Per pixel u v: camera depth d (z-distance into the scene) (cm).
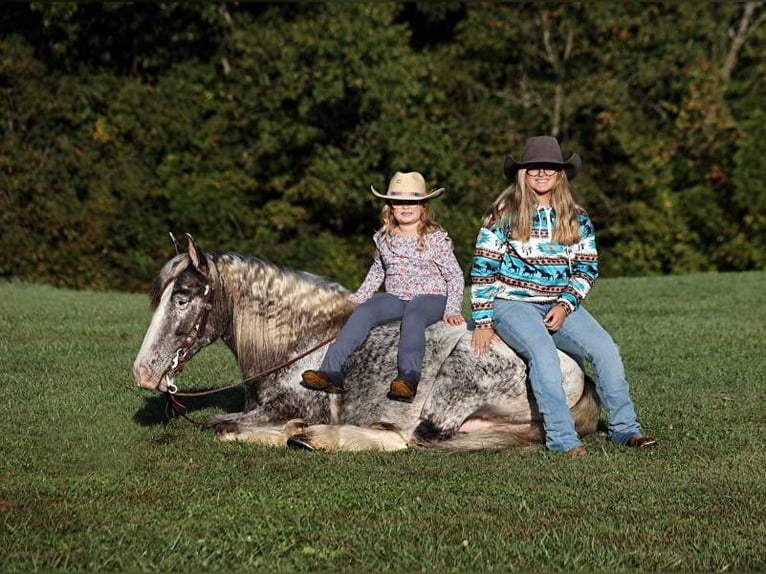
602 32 3158
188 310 714
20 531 535
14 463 679
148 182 3012
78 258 2939
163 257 2972
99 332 1391
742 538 541
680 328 1439
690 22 3203
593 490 623
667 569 500
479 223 2988
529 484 635
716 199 3192
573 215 726
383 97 2947
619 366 730
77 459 693
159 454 704
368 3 3031
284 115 3011
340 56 2958
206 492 612
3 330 1393
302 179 3036
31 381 997
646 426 817
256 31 3075
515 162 723
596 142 3198
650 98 3262
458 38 3250
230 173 3064
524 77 3219
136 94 3036
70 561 498
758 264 3108
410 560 506
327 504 589
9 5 3009
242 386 981
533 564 504
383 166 3034
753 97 3309
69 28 2938
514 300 729
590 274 730
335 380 717
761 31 3278
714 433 789
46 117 2994
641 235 3175
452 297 727
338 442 708
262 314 744
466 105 3241
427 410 720
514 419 741
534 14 3200
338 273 2995
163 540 528
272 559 506
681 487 631
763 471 674
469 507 588
